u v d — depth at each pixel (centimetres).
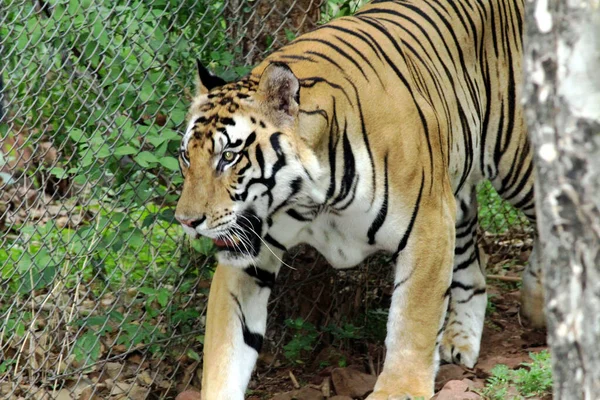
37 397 985
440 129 880
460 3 967
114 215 985
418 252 852
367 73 843
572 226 480
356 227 846
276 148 781
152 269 1109
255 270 877
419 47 910
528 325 1125
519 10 1017
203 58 1036
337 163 814
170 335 1023
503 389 851
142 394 1019
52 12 952
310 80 811
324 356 1076
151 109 992
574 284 484
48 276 947
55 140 1055
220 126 780
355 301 1111
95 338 962
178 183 1000
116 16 989
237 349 866
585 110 470
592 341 481
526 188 1034
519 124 1012
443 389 858
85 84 1030
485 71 989
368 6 958
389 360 862
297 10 1087
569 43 471
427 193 853
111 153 948
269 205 800
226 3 1027
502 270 1329
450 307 1059
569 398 494
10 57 983
